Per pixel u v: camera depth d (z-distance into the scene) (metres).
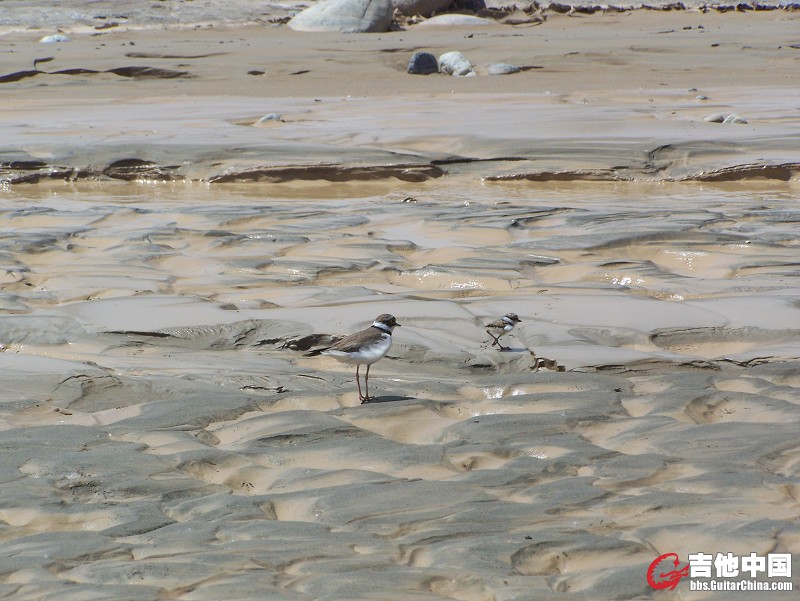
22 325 12.45
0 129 30.73
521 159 26.23
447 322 12.48
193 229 18.22
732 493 7.60
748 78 42.22
